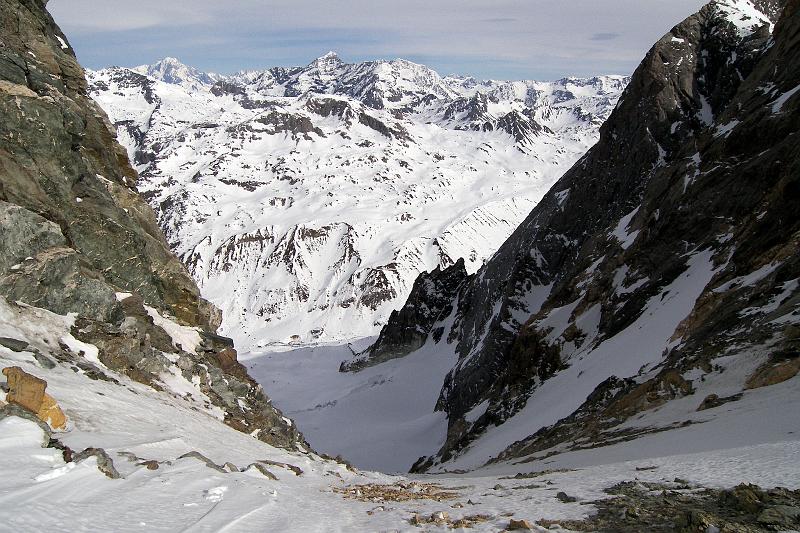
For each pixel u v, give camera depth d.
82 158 31.03
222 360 33.31
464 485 24.33
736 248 46.78
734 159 58.00
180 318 35.41
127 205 35.03
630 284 61.44
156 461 14.03
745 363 30.42
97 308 24.73
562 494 15.20
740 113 62.19
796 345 28.47
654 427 29.41
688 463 17.67
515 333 92.31
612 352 53.28
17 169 25.45
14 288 21.98
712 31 84.94
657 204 66.19
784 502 11.83
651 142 81.56
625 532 11.38
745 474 14.85
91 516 10.05
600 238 77.69
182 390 26.47
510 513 13.66
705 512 11.86
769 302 35.16
